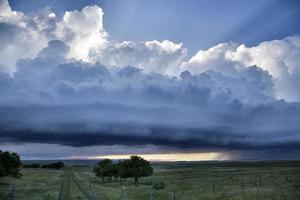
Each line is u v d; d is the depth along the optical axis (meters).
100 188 60.16
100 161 104.88
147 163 91.31
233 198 37.34
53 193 47.97
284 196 36.91
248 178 73.62
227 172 122.44
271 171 110.88
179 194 45.47
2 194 44.19
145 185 72.81
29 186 61.03
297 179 60.75
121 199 41.94
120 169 90.69
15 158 70.50
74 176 125.12
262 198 36.19
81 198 42.53
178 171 153.50
